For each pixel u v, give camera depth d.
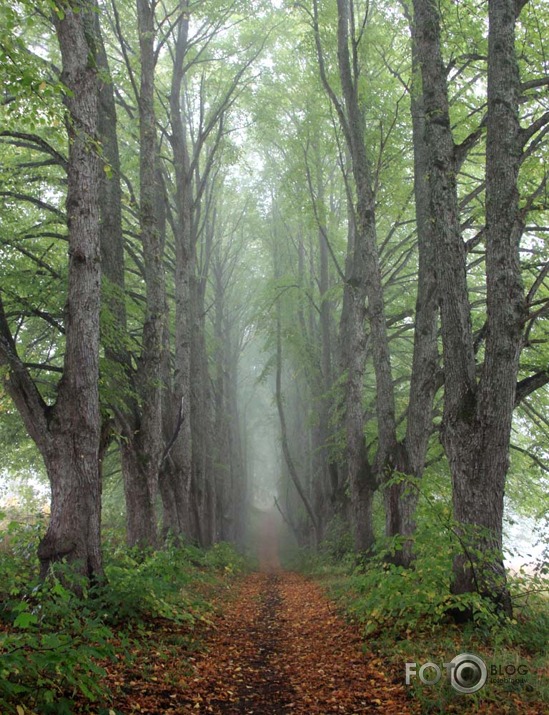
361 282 15.77
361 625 8.37
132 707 4.80
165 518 15.84
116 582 7.57
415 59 11.63
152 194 11.77
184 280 16.84
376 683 5.85
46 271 11.75
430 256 11.50
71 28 7.82
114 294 11.39
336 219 23.44
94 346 7.63
